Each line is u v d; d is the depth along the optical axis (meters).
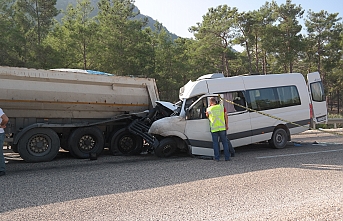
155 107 11.10
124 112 10.94
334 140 14.38
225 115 9.48
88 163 9.16
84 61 24.97
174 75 32.28
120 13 30.84
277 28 38.50
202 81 10.38
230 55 42.81
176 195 5.80
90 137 10.20
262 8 41.00
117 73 26.94
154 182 6.73
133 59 26.94
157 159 9.80
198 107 10.05
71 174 7.53
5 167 7.91
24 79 9.06
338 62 47.00
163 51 31.77
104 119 10.61
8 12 23.23
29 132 9.12
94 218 4.69
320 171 7.75
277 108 11.53
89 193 5.92
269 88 11.48
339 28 46.41
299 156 9.96
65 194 5.85
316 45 47.28
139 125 10.63
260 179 6.96
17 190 6.11
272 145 11.54
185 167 8.35
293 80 12.13
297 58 45.88
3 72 8.74
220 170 7.94
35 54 22.64
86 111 10.17
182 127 9.87
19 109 9.13
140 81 11.12
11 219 4.64
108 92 10.43
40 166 8.65
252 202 5.40
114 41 26.20
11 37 21.56
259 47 41.03
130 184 6.57
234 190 6.12
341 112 57.16
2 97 8.73
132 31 27.41
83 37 24.20
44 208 5.10
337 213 4.89
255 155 10.29
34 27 25.03
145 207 5.15
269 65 48.25
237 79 10.91
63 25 25.86
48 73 9.40
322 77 52.44
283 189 6.18
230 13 38.06
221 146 10.30
